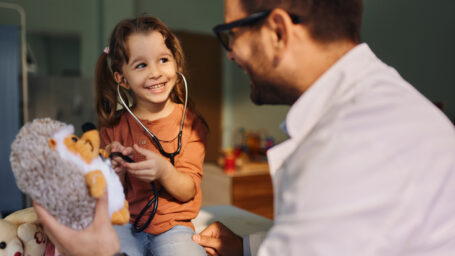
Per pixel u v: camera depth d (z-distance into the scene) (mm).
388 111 441
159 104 882
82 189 500
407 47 2328
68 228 510
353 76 500
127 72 813
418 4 2246
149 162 715
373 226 383
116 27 828
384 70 530
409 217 403
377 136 415
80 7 3617
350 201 384
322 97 508
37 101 3104
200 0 4387
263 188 2477
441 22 2096
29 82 3070
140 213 796
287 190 442
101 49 3695
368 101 449
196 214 881
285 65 525
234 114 4375
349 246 378
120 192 590
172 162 838
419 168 416
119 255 531
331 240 380
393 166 403
